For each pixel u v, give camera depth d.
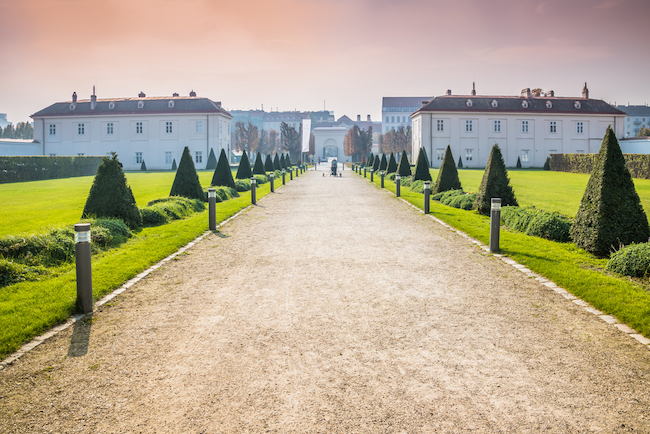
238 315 5.76
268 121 157.25
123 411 3.56
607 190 8.77
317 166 82.12
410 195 22.03
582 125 64.88
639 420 3.41
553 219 10.86
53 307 5.79
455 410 3.55
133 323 5.49
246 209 17.23
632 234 8.59
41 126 66.69
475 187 27.23
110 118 66.12
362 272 7.90
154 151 66.12
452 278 7.46
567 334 5.06
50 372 4.21
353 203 19.17
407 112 146.00
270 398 3.73
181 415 3.50
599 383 3.97
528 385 3.94
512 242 10.16
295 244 10.45
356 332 5.15
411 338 4.97
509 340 4.91
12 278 7.10
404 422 3.38
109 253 9.27
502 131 64.88
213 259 8.98
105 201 11.78
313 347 4.75
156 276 7.68
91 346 4.81
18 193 25.28
